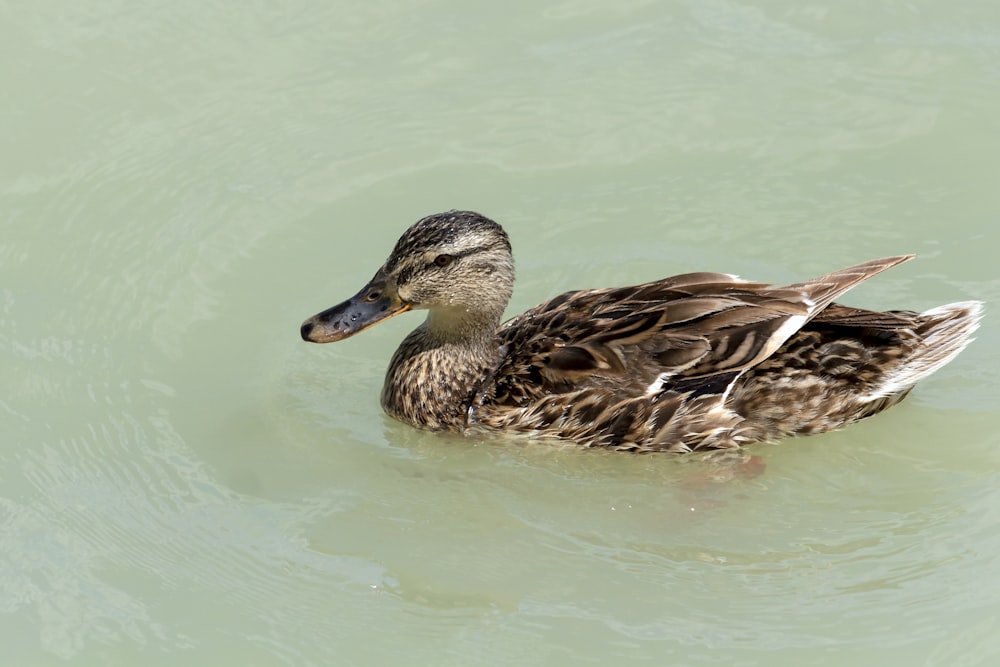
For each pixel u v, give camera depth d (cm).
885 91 1764
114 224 1644
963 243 1562
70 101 1798
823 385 1316
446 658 1129
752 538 1249
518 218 1628
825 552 1224
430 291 1354
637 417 1320
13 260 1602
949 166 1662
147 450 1369
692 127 1738
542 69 1844
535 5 1898
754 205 1628
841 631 1127
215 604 1193
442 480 1343
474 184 1675
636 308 1353
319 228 1630
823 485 1305
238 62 1867
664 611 1164
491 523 1286
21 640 1155
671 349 1311
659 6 1895
